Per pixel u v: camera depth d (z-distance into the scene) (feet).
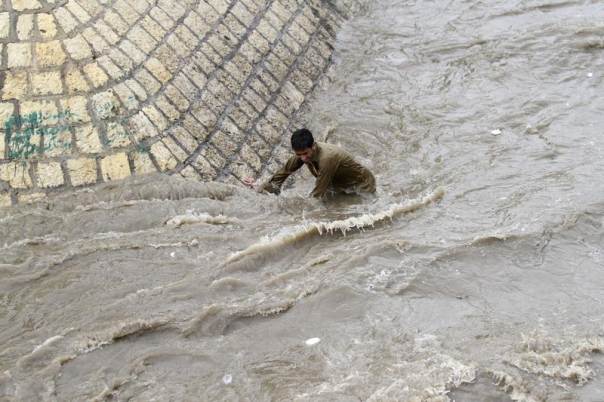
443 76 85.87
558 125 74.13
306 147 57.88
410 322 47.24
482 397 41.04
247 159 69.92
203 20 75.56
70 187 60.64
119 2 70.08
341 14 97.96
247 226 59.06
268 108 75.82
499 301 49.21
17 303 49.65
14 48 63.67
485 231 56.70
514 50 89.04
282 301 49.42
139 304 49.34
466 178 66.28
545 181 64.28
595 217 57.67
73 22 66.33
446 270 52.26
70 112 62.75
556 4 98.58
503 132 74.08
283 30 84.64
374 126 77.46
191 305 49.29
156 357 45.11
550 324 46.52
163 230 57.98
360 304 48.93
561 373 42.47
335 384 42.32
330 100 82.33
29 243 55.57
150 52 68.90
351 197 63.36
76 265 53.47
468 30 95.14
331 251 55.01
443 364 43.32
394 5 102.99
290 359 44.68
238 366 44.29
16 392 42.29
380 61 89.97
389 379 42.42
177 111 67.41
